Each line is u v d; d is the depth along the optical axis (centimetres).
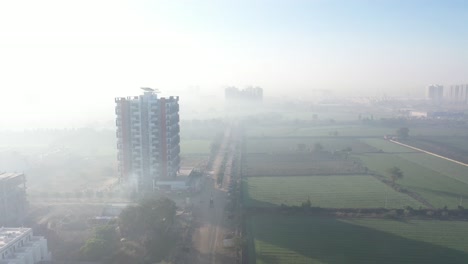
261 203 18175
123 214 14238
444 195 19262
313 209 16925
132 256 12738
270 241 13862
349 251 12988
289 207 17088
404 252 12888
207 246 13712
